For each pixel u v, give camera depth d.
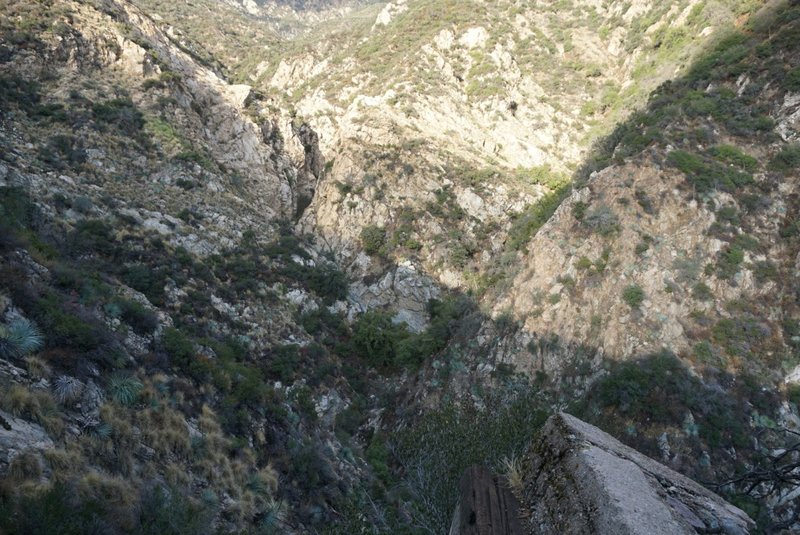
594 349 26.16
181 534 8.62
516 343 28.62
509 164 51.06
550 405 25.30
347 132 53.38
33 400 8.56
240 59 84.56
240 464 14.17
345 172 49.50
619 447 4.83
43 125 36.38
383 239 44.56
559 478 4.41
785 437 20.84
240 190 48.91
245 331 29.89
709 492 4.51
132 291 22.75
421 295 41.06
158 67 50.56
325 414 28.39
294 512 14.80
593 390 24.50
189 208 39.81
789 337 23.67
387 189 47.09
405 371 33.56
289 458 17.03
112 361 12.25
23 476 6.97
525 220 40.66
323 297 39.84
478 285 37.84
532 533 4.32
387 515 15.42
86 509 6.89
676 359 23.86
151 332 16.73
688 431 21.38
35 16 43.59
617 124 43.25
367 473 21.86
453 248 42.25
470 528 4.61
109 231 28.98
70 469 7.95
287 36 120.25
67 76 41.97
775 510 15.45
